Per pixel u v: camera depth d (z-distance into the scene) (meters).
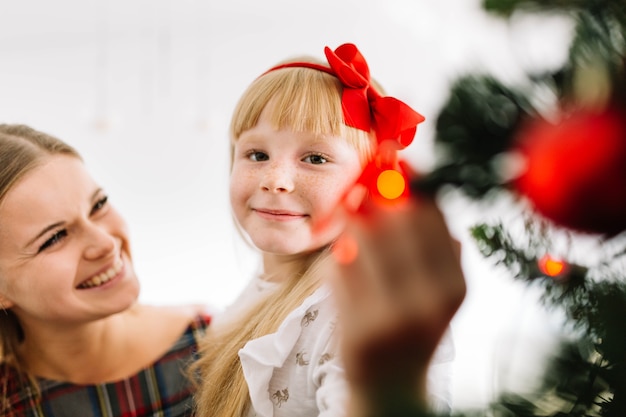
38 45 2.64
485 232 0.37
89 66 2.62
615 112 0.28
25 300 0.67
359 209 0.36
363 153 0.66
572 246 0.35
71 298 0.67
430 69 1.88
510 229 0.37
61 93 2.63
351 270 0.35
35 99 2.64
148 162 2.55
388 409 0.33
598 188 0.28
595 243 0.34
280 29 2.50
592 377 0.32
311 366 0.59
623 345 0.31
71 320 0.69
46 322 0.70
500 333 0.35
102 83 2.59
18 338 0.76
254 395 0.61
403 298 0.34
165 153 2.55
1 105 2.64
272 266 0.75
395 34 2.15
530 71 0.33
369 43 2.19
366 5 2.33
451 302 0.34
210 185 2.54
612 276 0.35
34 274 0.66
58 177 0.67
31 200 0.65
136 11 2.48
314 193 0.63
